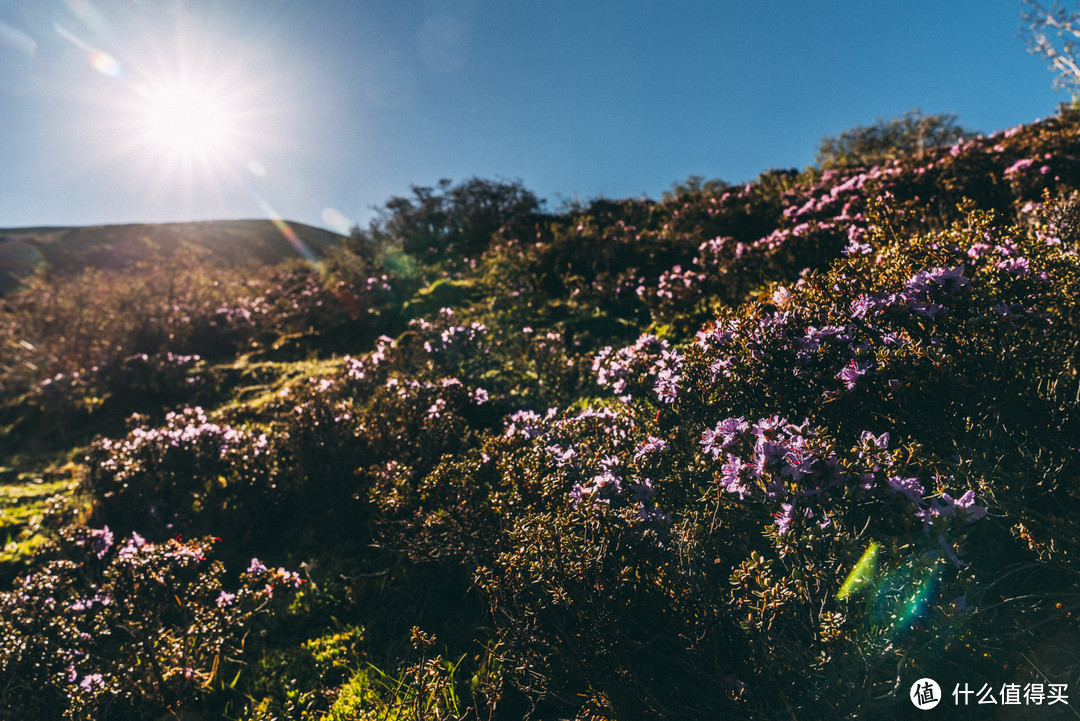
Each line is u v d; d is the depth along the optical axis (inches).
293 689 112.2
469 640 112.7
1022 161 244.4
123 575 125.1
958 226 123.0
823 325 102.9
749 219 356.8
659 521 93.7
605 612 79.7
